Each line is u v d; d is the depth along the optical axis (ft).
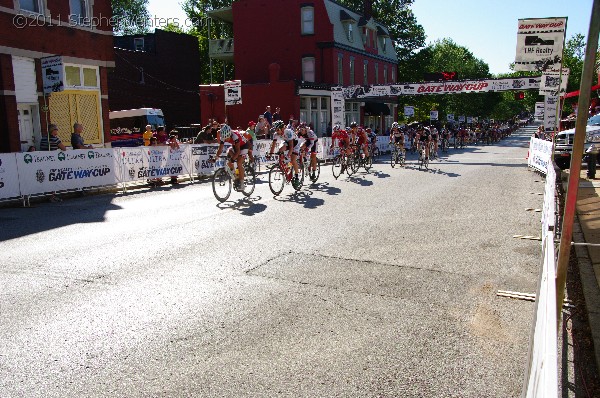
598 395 11.12
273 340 13.60
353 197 38.50
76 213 32.73
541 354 6.47
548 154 50.19
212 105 110.11
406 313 15.48
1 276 19.03
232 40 130.41
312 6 116.67
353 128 57.47
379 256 21.72
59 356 12.69
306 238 24.99
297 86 103.04
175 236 25.52
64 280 18.53
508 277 18.90
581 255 21.52
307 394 11.02
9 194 35.29
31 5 51.03
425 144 62.95
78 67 56.95
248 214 31.53
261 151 65.05
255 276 19.01
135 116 90.27
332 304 16.19
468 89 97.60
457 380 11.62
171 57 124.77
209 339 13.64
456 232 26.21
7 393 11.00
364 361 12.48
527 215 30.81
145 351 12.95
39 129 52.08
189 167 51.85
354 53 128.26
